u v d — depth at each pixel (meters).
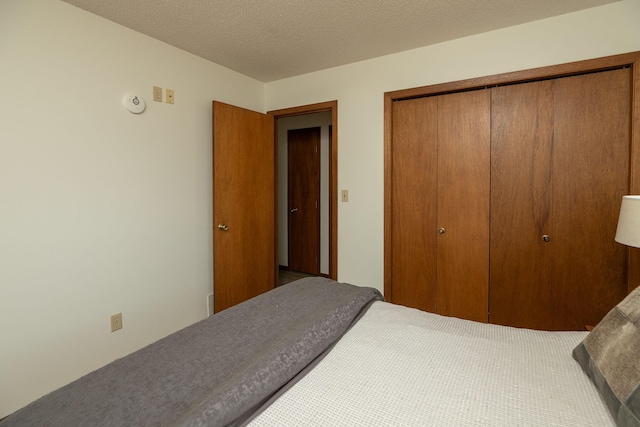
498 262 2.34
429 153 2.54
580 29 1.99
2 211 1.61
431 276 2.58
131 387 0.88
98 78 1.97
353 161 2.85
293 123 4.41
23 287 1.69
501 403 0.84
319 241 4.32
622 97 1.94
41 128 1.73
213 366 0.99
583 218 2.07
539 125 2.16
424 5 1.92
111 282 2.08
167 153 2.40
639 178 1.87
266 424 0.78
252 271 3.04
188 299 2.60
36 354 1.75
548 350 1.11
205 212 2.73
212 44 2.41
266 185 3.19
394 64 2.61
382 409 0.83
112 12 1.94
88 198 1.95
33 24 1.69
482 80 2.28
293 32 2.24
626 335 0.85
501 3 1.90
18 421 0.77
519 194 2.25
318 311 1.35
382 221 2.74
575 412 0.80
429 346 1.14
